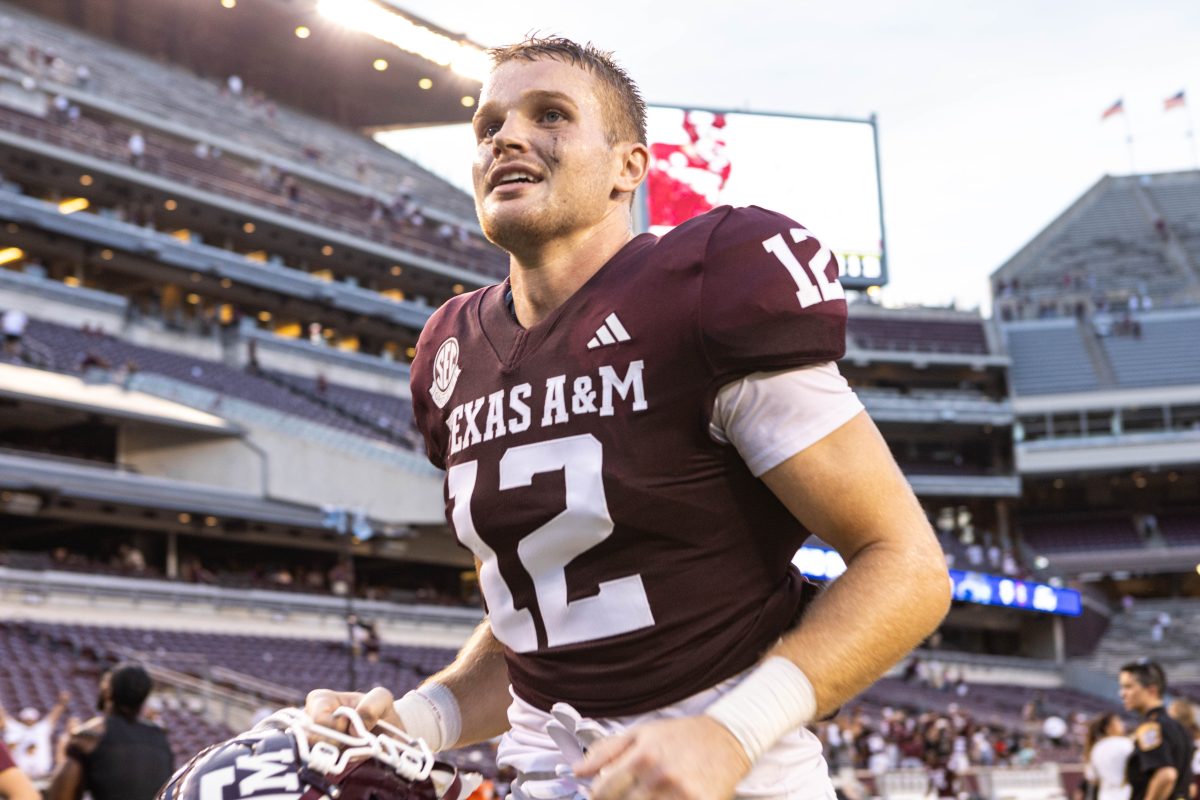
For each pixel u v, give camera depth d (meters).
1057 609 40.75
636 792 1.20
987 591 38.62
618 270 1.48
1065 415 45.50
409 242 42.84
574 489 1.41
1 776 3.59
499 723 1.74
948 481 44.62
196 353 36.47
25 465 27.83
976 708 33.97
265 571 33.69
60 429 33.16
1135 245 55.47
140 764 4.36
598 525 1.40
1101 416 45.44
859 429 1.39
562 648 1.44
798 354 1.36
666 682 1.41
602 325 1.43
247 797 1.23
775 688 1.28
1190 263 53.78
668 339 1.39
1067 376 46.25
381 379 40.53
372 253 41.44
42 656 21.17
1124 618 44.84
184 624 25.75
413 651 29.23
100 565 26.39
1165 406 45.22
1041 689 39.06
